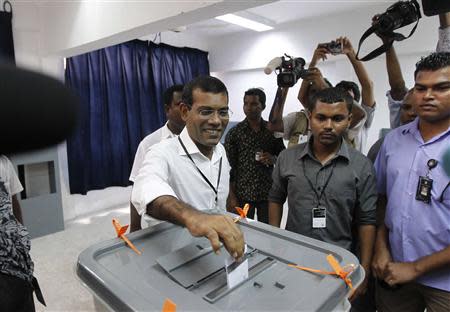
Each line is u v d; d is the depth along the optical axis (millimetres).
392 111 1631
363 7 3539
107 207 3824
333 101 1149
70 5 2604
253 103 2047
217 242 556
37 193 2951
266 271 595
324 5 3473
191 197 1017
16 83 122
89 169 3496
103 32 2334
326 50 1691
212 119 906
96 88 3467
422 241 1010
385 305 1193
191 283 549
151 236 729
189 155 1010
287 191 1290
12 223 955
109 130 3627
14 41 2812
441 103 943
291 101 4312
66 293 1943
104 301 528
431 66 948
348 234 1197
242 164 2086
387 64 1561
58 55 2967
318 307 491
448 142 977
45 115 126
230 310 488
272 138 2094
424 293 1054
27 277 951
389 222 1104
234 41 4645
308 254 643
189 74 4516
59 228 3074
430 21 3189
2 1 2715
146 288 527
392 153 1121
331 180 1176
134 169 1733
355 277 579
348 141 1585
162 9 1910
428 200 987
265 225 761
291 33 4133
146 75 3961
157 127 4086
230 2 1633
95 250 636
